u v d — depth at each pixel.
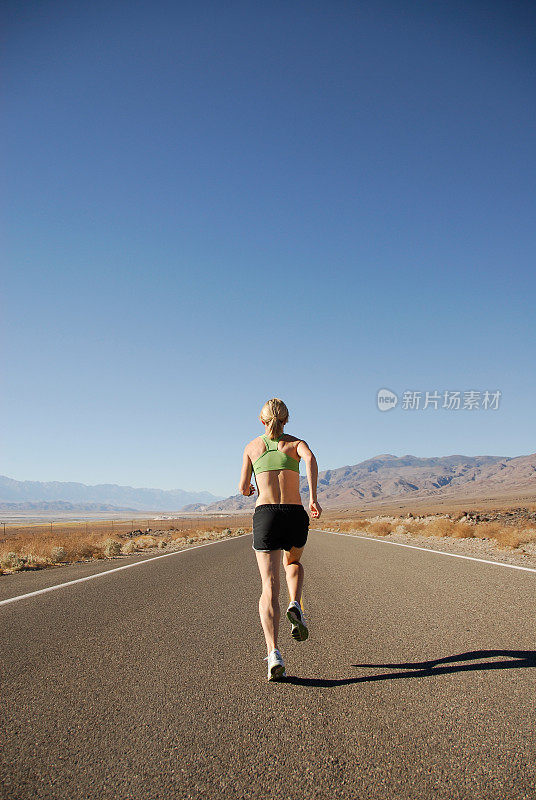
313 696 3.35
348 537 23.62
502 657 4.08
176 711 3.12
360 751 2.56
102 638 5.00
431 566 10.15
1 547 18.77
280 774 2.36
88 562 15.20
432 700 3.22
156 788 2.25
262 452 4.08
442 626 5.20
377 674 3.77
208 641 4.89
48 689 3.54
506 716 2.95
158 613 6.25
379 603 6.60
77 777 2.34
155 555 16.86
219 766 2.44
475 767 2.39
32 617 6.01
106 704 3.25
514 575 8.39
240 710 3.12
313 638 4.91
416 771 2.37
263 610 3.75
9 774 2.37
